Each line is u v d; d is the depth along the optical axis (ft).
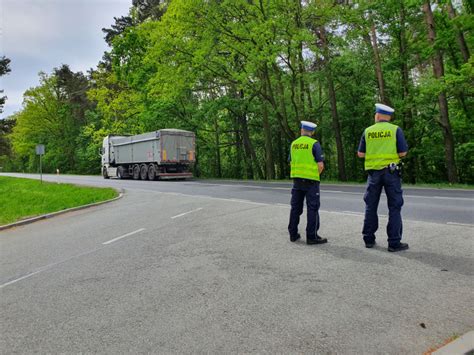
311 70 85.51
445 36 63.77
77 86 200.34
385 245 18.93
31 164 224.12
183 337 10.73
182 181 82.89
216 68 82.17
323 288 13.69
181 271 16.67
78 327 11.87
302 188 19.99
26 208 48.06
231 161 123.75
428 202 31.83
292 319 11.41
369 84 86.63
